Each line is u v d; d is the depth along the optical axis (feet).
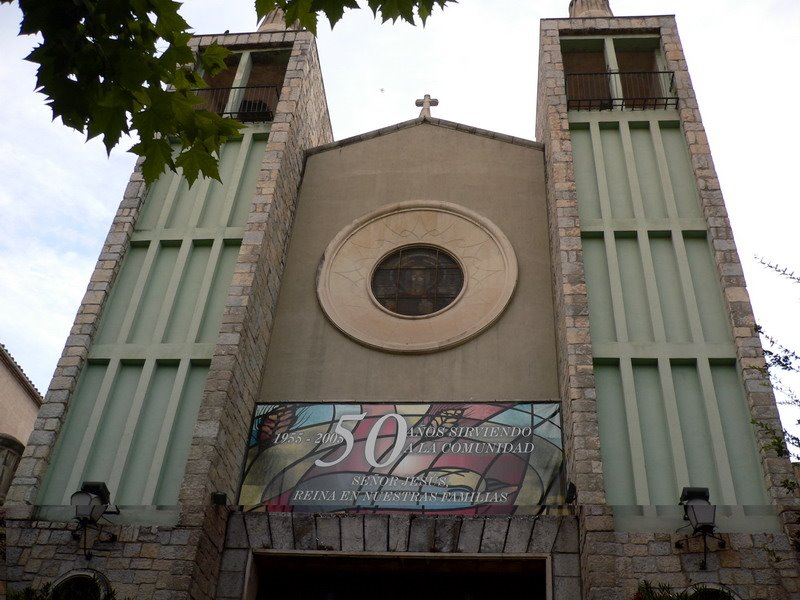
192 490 50.01
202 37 81.51
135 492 52.54
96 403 56.59
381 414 58.03
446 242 68.64
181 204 68.95
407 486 53.98
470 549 49.42
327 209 72.49
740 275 58.18
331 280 67.21
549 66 73.56
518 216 69.72
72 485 52.65
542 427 56.18
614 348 56.18
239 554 50.57
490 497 52.90
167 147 28.63
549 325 62.44
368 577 52.21
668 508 48.78
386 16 28.91
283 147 70.18
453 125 76.69
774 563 45.21
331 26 28.66
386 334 62.95
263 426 58.29
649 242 62.18
